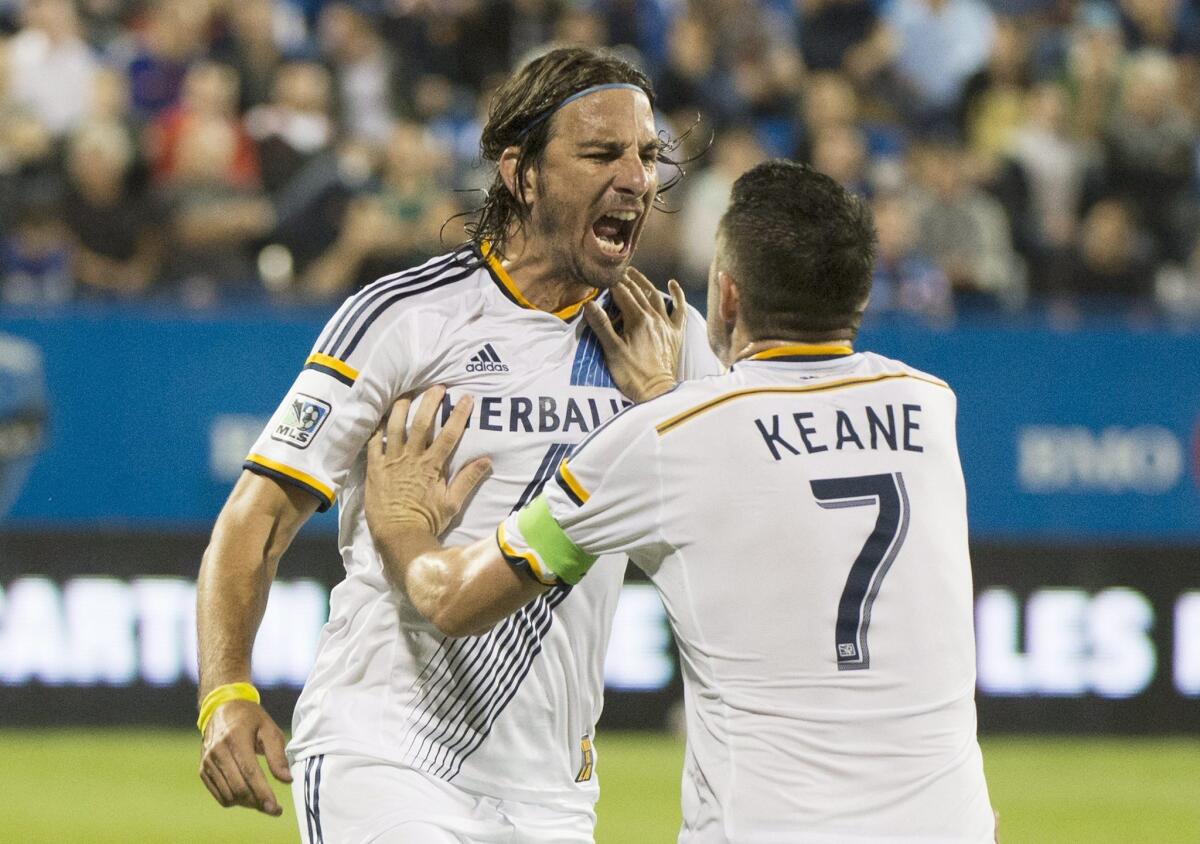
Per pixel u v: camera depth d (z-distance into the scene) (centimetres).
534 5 4231
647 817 2673
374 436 1266
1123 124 4153
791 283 1120
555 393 1262
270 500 1246
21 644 3259
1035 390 3375
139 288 3469
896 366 1158
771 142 4156
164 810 2705
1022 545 3384
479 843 1234
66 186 3506
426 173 3584
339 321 1262
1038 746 3375
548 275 1270
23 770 2967
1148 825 2742
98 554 3256
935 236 3828
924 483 1117
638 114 1252
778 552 1085
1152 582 3397
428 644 1241
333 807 1236
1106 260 3831
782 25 4566
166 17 3975
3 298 3375
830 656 1077
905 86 4425
